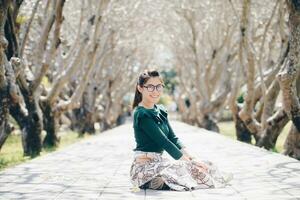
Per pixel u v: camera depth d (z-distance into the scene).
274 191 7.68
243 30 19.45
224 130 43.72
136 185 7.86
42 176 9.97
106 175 10.24
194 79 44.56
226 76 34.50
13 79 13.77
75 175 10.21
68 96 37.06
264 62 32.16
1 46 12.34
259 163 11.85
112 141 22.38
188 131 29.91
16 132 35.91
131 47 43.06
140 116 7.64
